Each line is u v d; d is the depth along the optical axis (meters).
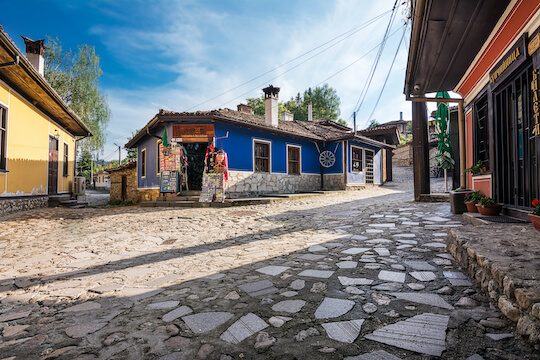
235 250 4.62
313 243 4.75
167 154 11.16
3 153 7.95
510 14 3.67
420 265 3.25
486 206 4.76
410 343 1.73
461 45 4.63
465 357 1.56
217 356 1.71
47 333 2.08
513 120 4.27
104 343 1.91
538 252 2.39
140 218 7.86
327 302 2.40
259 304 2.44
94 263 4.09
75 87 19.11
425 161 9.88
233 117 11.66
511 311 1.83
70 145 13.98
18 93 8.67
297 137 15.02
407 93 6.58
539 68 3.32
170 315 2.31
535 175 3.77
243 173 12.27
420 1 3.66
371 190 16.16
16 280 3.38
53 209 9.69
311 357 1.64
